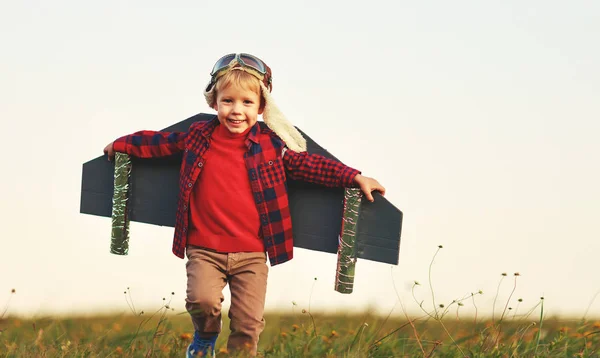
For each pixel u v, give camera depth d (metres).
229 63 5.29
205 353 5.41
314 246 5.79
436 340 5.71
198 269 5.29
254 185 5.34
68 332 5.83
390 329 6.15
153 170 5.99
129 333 5.64
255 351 5.31
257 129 5.46
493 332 5.68
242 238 5.30
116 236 5.99
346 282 5.62
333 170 5.50
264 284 5.33
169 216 6.00
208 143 5.43
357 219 5.57
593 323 5.96
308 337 5.82
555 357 5.34
